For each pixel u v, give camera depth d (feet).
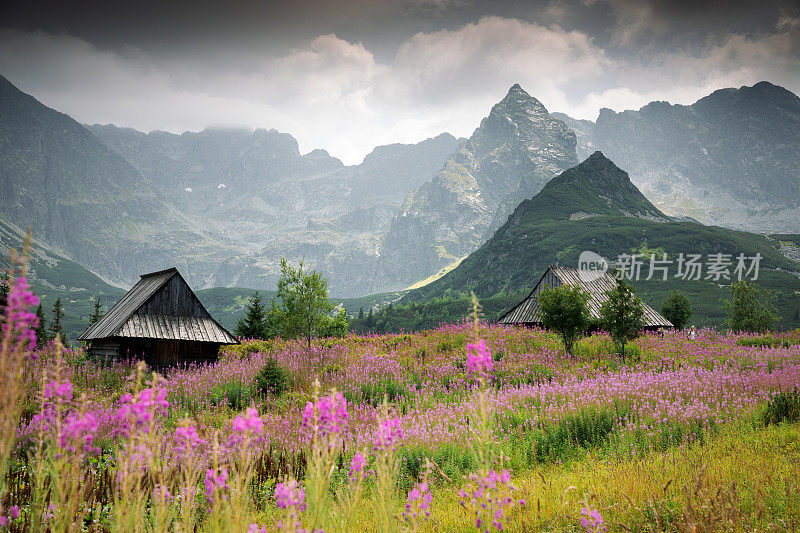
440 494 23.65
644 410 36.65
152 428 11.31
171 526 12.73
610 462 26.48
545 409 38.24
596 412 36.45
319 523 10.46
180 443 13.06
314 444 11.05
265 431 28.63
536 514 18.35
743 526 16.76
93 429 10.78
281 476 21.13
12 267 8.27
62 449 10.39
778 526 16.19
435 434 31.55
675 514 18.19
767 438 30.12
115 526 11.03
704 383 44.65
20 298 8.14
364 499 17.03
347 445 25.20
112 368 63.05
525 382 54.65
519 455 29.17
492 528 12.55
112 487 15.11
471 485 13.30
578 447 31.42
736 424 34.12
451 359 63.87
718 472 22.57
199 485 15.53
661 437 32.04
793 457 24.53
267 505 18.60
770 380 44.50
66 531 10.52
